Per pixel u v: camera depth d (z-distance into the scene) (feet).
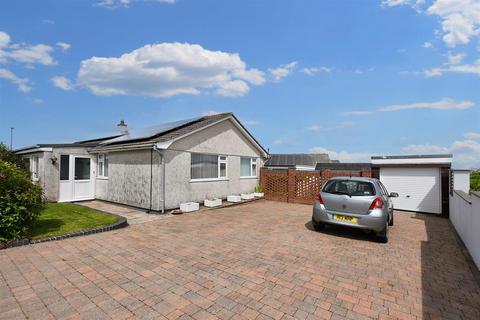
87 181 41.75
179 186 34.37
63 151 39.06
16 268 14.28
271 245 19.62
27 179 19.61
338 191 22.53
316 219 23.21
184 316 9.89
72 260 15.65
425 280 13.89
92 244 18.90
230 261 16.06
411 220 32.55
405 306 11.11
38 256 16.21
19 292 11.57
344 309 10.72
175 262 15.70
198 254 17.24
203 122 38.99
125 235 21.62
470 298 11.96
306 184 44.21
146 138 34.17
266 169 50.62
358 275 14.34
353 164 88.02
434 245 20.70
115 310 10.24
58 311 10.07
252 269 14.84
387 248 19.57
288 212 34.88
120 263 15.34
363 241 21.25
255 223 27.45
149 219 28.40
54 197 38.01
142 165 34.09
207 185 39.34
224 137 42.98
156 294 11.62
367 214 20.63
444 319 10.20
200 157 38.47
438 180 37.40
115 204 37.73
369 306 11.03
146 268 14.65
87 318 9.64
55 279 12.98
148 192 33.14
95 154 42.75
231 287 12.48
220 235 22.22
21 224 19.20
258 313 10.22
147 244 19.17
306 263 16.01
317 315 10.19
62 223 23.99
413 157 39.73
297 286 12.76
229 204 39.86
